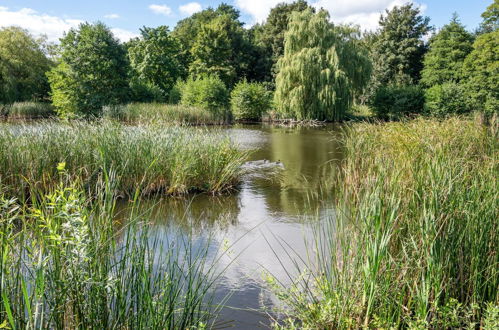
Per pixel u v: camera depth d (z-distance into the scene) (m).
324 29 28.92
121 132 8.52
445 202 3.46
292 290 3.46
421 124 9.48
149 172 7.95
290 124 29.11
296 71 28.55
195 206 7.48
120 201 7.47
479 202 3.62
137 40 46.00
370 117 34.44
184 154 8.38
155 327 2.71
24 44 35.91
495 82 28.94
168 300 3.13
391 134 8.95
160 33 40.69
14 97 34.22
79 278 2.55
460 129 7.98
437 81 38.09
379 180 4.10
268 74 46.72
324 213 7.02
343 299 3.05
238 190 8.92
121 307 2.79
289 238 5.75
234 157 9.25
